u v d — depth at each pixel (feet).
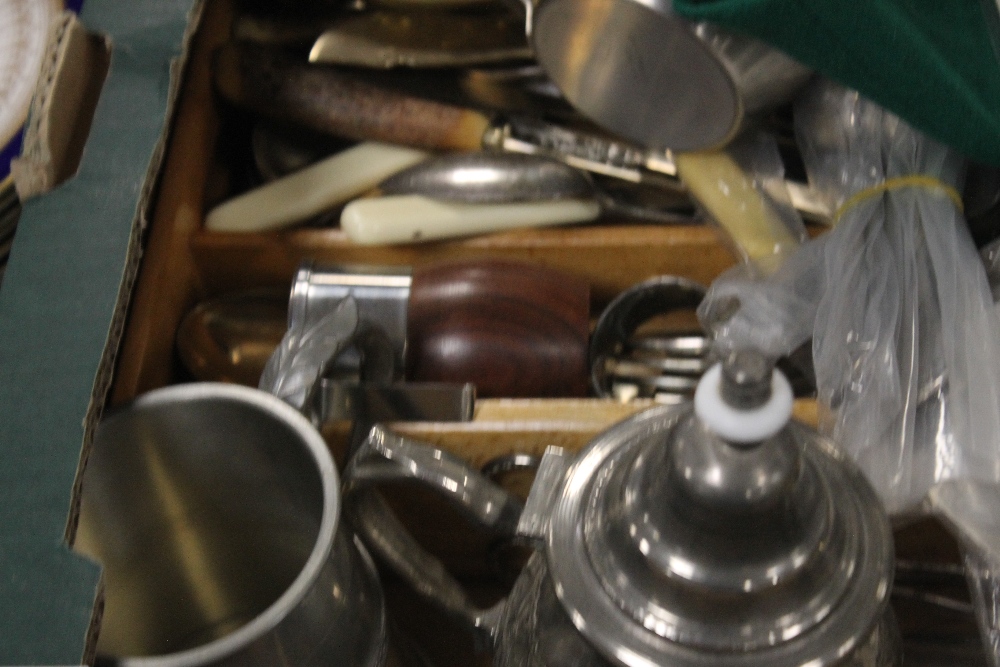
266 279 1.53
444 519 1.36
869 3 1.13
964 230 1.26
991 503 1.07
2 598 0.87
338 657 0.98
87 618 0.86
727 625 0.79
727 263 1.47
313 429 0.97
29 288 1.04
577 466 0.93
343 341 1.12
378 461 0.98
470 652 1.47
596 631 0.81
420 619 1.50
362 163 1.54
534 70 1.58
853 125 1.30
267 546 1.18
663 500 0.78
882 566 0.83
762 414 0.70
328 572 0.93
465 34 1.58
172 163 1.42
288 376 1.09
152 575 1.17
